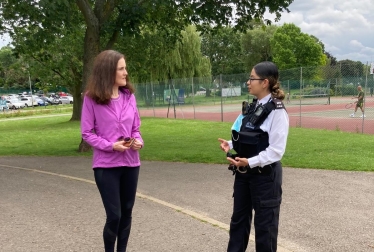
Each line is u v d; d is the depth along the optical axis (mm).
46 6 8812
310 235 4441
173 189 6668
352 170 7762
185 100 29484
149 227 4789
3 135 18703
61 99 65000
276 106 3127
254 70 3236
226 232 4570
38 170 8930
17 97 60844
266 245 3221
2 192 6742
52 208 5676
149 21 13625
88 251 4113
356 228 4641
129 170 3611
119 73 3498
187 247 4160
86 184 7242
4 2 11445
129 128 3600
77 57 23516
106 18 11602
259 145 3162
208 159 9500
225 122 21219
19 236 4559
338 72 22953
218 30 12977
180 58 34312
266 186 3180
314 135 13711
